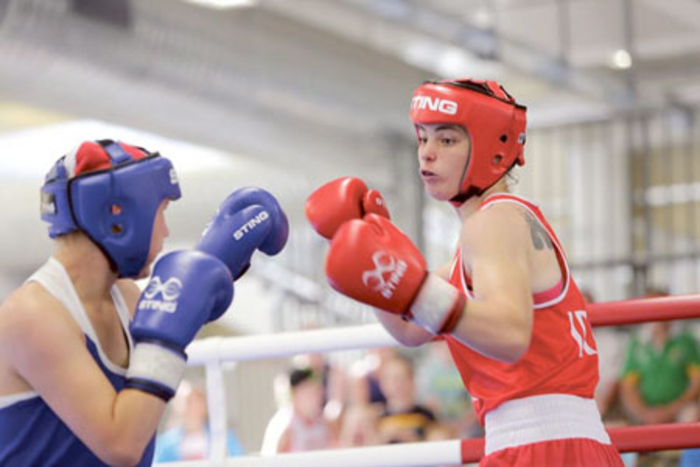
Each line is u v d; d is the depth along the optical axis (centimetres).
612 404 614
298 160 1069
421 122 224
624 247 1212
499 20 1095
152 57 825
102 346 206
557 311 221
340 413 671
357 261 199
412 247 203
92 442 192
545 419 217
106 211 201
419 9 934
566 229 1236
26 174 1312
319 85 977
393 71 1059
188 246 1219
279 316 1125
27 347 195
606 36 1116
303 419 595
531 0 1029
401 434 577
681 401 598
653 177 1241
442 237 1162
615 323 262
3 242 1271
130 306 223
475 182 223
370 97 1031
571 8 1051
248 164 1154
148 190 203
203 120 930
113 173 201
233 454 579
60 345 195
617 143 1234
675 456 517
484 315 198
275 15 965
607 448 221
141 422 191
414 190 1116
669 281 1002
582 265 947
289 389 610
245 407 711
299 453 282
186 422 612
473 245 211
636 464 527
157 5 826
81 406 192
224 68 891
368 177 1136
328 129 1066
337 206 227
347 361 884
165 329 195
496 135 221
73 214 201
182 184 1191
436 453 271
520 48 1023
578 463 214
